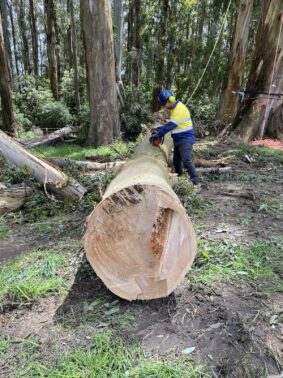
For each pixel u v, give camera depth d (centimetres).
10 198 582
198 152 923
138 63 2341
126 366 245
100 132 1260
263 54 1180
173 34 1936
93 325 287
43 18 3803
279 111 1212
